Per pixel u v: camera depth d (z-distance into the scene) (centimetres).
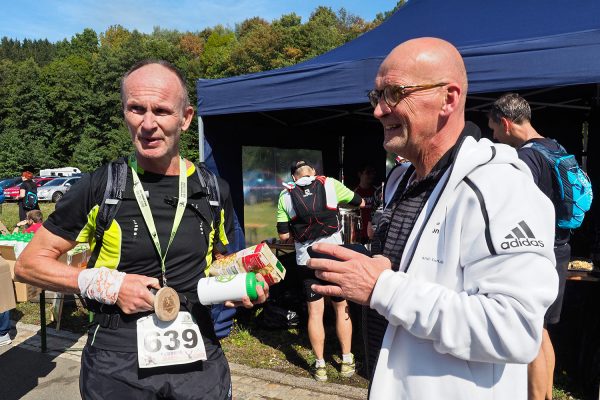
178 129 168
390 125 134
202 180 183
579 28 296
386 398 122
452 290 111
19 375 388
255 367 392
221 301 163
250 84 415
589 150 612
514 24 350
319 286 125
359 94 362
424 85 125
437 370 115
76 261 429
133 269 168
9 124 4975
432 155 132
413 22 432
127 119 162
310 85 384
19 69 4978
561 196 259
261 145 556
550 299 102
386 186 172
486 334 102
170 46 5066
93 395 162
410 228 130
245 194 519
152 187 170
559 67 287
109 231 165
